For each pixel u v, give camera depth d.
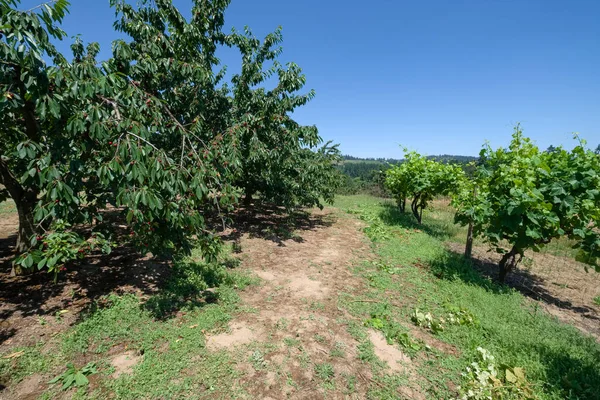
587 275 6.18
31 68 2.49
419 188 9.34
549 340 3.46
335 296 4.34
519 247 4.76
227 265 5.18
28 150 2.54
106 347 2.88
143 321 3.32
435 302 4.32
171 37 5.95
